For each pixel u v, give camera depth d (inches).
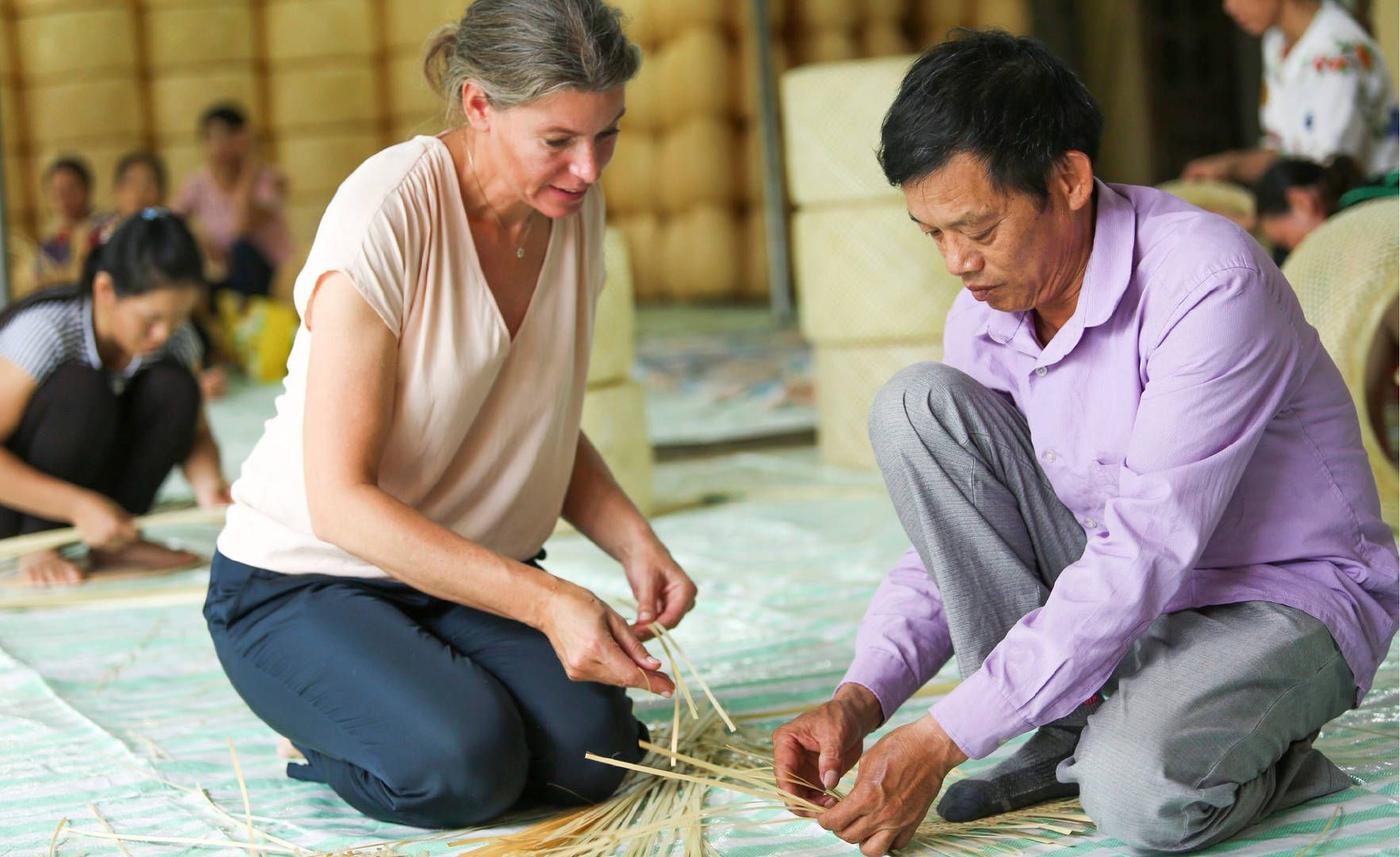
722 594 127.9
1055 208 68.1
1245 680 70.2
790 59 414.0
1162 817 68.1
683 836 75.7
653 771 76.5
